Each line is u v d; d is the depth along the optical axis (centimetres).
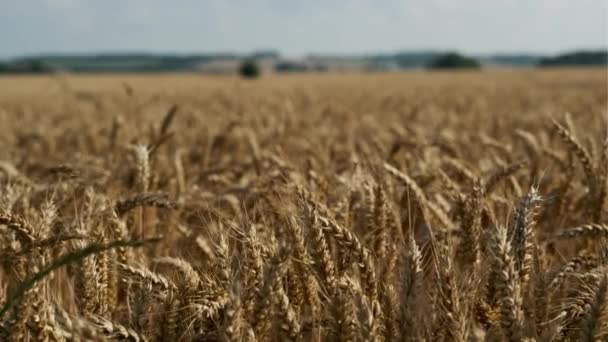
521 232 310
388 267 356
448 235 353
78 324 240
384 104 2369
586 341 268
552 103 2159
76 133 1176
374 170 482
